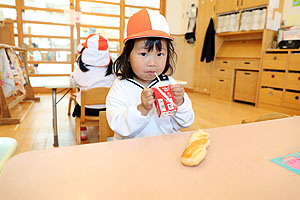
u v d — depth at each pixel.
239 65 4.00
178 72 5.79
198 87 5.02
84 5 4.74
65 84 1.90
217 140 0.59
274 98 3.43
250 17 3.71
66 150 0.51
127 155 0.49
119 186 0.37
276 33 3.68
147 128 0.92
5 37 4.14
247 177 0.41
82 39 4.81
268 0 3.40
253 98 3.81
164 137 0.61
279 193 0.36
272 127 0.72
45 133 2.30
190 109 0.85
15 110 3.17
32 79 4.59
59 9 4.57
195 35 5.05
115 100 0.88
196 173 0.42
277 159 0.49
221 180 0.40
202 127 2.58
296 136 0.64
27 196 0.34
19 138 2.14
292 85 3.18
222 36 4.53
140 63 0.75
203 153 0.47
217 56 4.43
